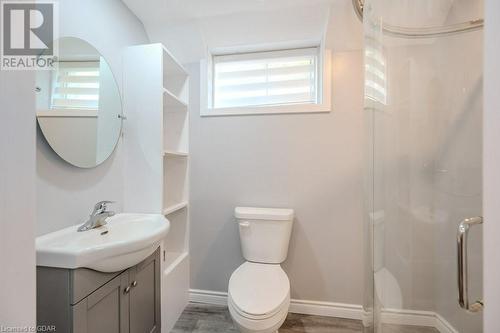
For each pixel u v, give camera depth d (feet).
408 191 4.35
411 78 4.20
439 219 4.37
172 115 6.28
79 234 3.53
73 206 3.86
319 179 5.85
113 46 4.77
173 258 5.90
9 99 1.54
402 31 4.12
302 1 5.09
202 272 6.37
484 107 1.59
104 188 4.53
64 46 3.66
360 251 5.72
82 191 4.04
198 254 6.38
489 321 1.56
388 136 4.22
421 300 4.37
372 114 4.13
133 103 5.02
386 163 4.23
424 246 4.37
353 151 5.71
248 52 6.57
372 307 4.13
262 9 5.34
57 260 2.71
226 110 6.18
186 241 6.28
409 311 4.33
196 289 6.40
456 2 3.88
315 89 6.30
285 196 5.98
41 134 3.33
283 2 5.13
